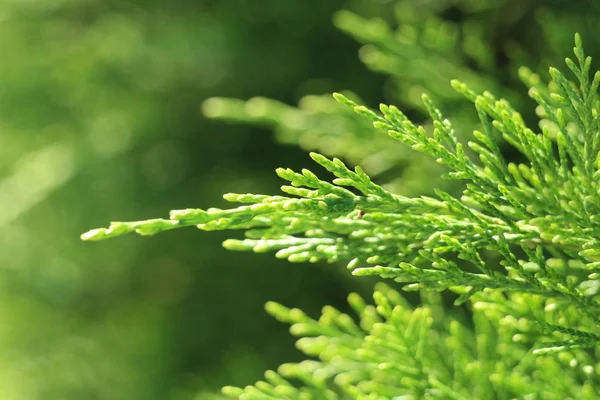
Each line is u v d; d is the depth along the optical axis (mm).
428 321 502
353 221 473
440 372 511
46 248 1368
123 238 1312
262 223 471
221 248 1225
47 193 1279
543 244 475
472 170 457
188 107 1263
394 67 639
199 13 1209
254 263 1198
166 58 1194
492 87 604
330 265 1018
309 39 1128
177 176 1282
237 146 1249
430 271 449
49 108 1329
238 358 1094
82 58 1265
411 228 458
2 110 1324
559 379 488
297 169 1196
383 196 453
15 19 1271
